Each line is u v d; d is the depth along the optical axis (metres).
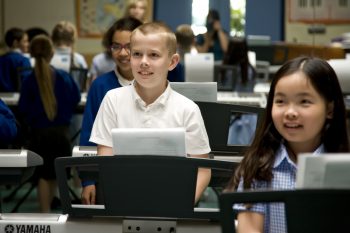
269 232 1.91
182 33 6.36
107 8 10.80
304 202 1.62
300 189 1.62
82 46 10.82
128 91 2.61
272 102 1.99
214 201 5.81
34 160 2.66
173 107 2.55
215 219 2.16
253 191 1.65
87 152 2.96
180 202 2.12
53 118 5.04
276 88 1.94
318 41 10.41
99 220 2.28
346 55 5.65
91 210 2.20
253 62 6.77
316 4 10.40
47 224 2.29
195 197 2.17
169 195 2.12
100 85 3.26
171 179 2.10
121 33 3.22
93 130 2.63
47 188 5.07
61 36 6.61
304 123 1.90
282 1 10.31
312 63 1.93
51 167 5.06
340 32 10.45
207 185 2.50
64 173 2.16
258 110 3.00
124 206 2.15
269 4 10.30
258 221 1.91
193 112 2.55
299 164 1.62
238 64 6.01
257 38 7.46
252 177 1.97
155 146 2.08
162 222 2.21
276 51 7.47
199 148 2.55
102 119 2.61
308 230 1.64
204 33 8.75
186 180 2.10
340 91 1.99
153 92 2.55
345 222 1.62
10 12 10.70
